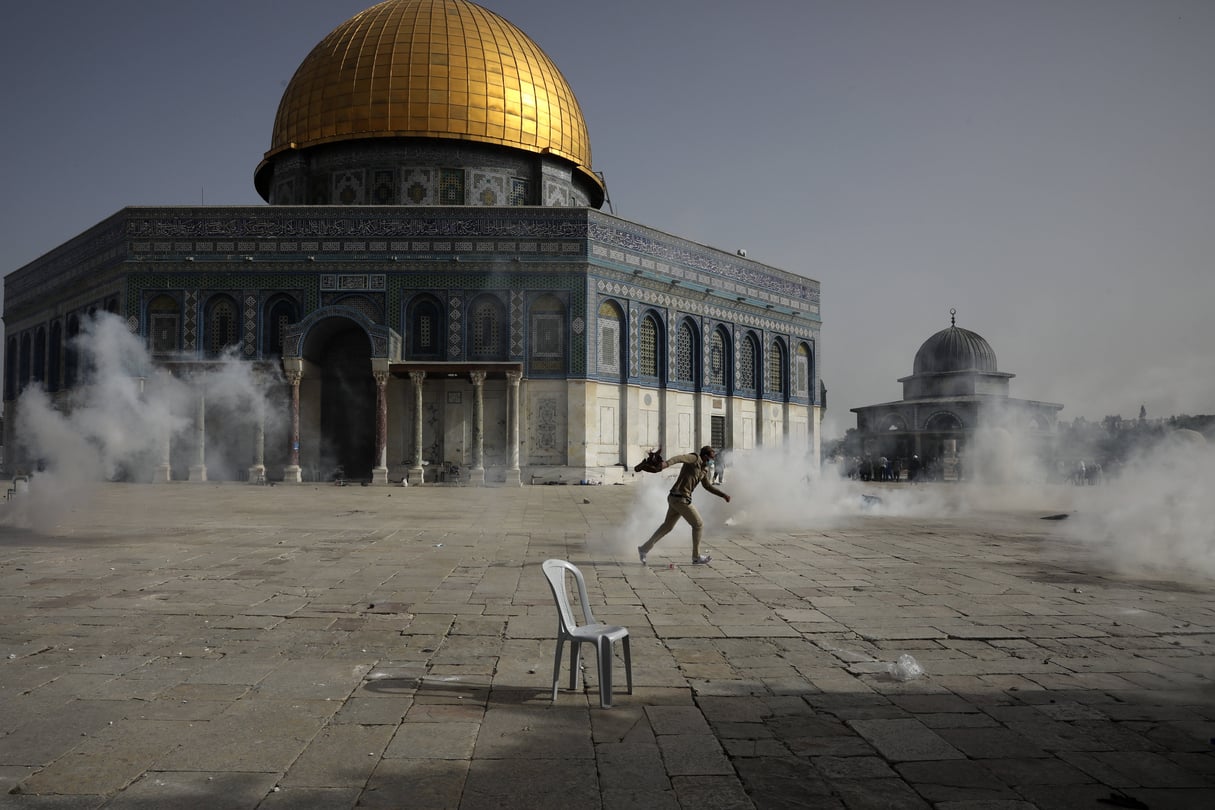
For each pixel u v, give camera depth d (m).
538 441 29.19
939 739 4.08
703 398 33.88
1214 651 5.82
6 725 4.23
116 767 3.68
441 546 11.49
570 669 4.88
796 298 39.06
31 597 7.65
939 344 52.47
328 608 7.20
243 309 29.06
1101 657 5.65
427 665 5.40
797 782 3.56
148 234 29.28
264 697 4.71
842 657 5.62
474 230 29.47
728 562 10.14
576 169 35.28
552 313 29.56
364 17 34.06
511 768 3.70
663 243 32.50
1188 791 3.50
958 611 7.14
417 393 28.00
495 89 32.59
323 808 3.28
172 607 7.22
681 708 4.54
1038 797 3.43
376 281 29.22
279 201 34.12
